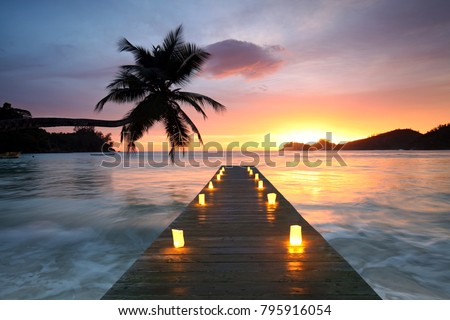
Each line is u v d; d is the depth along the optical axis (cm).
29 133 11112
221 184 1578
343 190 2191
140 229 1155
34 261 816
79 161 7731
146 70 1318
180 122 1641
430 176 3228
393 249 899
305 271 441
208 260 488
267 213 859
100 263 802
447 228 1142
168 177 3453
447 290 639
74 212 1473
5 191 2233
